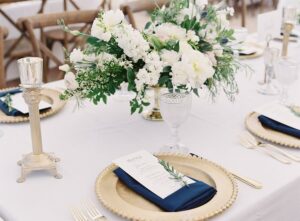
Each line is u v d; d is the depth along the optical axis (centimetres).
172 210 90
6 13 316
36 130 107
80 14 211
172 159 111
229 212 92
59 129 133
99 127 135
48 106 142
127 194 98
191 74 108
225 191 97
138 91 117
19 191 101
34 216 93
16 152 119
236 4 566
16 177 107
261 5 561
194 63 110
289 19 213
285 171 108
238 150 119
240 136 125
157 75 112
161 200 92
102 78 115
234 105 149
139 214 89
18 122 136
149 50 117
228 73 126
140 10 229
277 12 201
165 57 113
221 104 150
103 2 312
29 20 204
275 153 116
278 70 143
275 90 160
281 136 123
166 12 125
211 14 124
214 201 93
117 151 120
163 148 120
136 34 114
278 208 103
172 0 125
